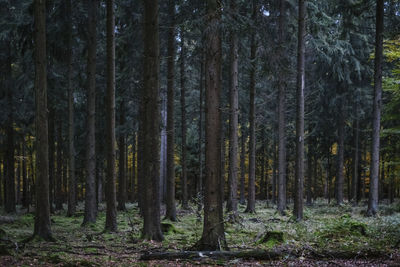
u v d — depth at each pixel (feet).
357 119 89.61
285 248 30.27
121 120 77.05
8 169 71.05
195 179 135.33
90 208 51.26
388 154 80.12
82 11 59.11
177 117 99.55
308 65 81.87
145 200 37.63
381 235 36.06
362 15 63.52
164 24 52.24
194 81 87.61
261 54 36.94
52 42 58.90
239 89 78.84
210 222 29.19
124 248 32.89
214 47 28.91
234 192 54.70
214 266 24.97
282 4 56.34
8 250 27.68
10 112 64.44
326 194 152.87
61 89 65.82
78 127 78.95
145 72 37.83
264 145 112.47
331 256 26.81
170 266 24.81
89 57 52.54
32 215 65.05
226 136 99.91
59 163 80.12
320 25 63.41
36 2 34.63
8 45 65.67
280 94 69.56
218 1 28.81
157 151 37.83
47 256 26.40
